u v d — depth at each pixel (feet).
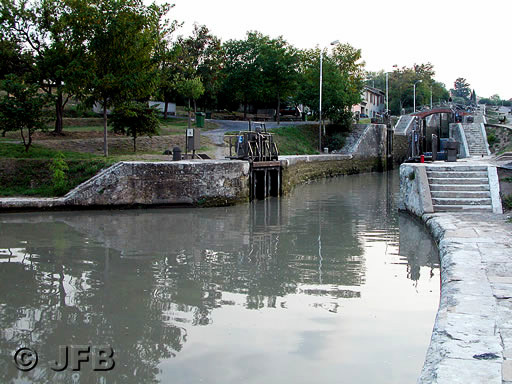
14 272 35.81
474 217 46.70
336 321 25.93
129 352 22.58
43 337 24.44
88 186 63.46
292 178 97.40
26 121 75.77
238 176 72.64
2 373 20.89
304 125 153.07
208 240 47.55
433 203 52.85
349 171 141.90
